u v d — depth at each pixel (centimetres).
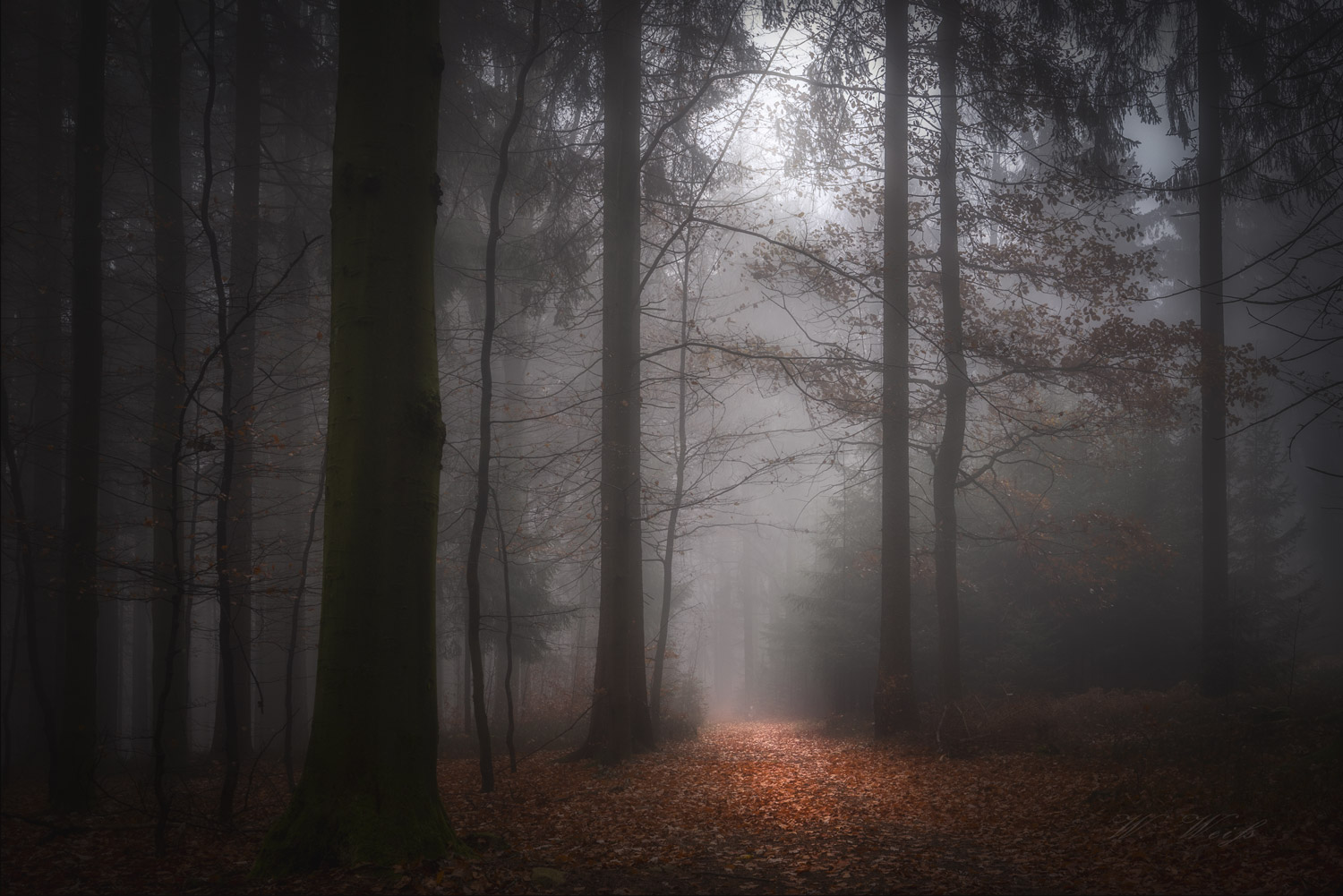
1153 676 2086
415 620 618
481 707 1109
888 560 1673
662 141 1762
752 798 1065
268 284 1664
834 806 991
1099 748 1225
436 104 676
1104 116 1712
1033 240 1703
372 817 580
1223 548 1841
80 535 1057
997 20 1602
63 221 1544
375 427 618
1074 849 705
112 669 2255
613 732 1448
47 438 1251
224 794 807
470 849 632
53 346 1539
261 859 577
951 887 602
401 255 637
